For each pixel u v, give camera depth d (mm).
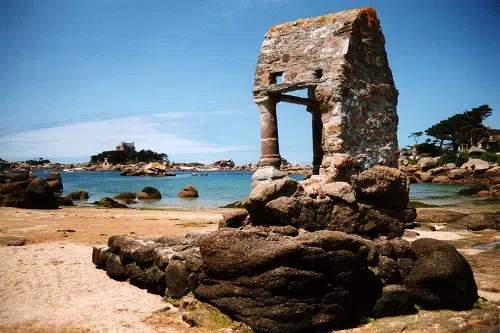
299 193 9375
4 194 30656
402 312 7812
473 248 13734
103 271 10961
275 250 6836
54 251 12969
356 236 8188
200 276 8086
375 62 10820
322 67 10109
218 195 48750
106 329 7145
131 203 39094
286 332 6609
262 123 11008
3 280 9977
